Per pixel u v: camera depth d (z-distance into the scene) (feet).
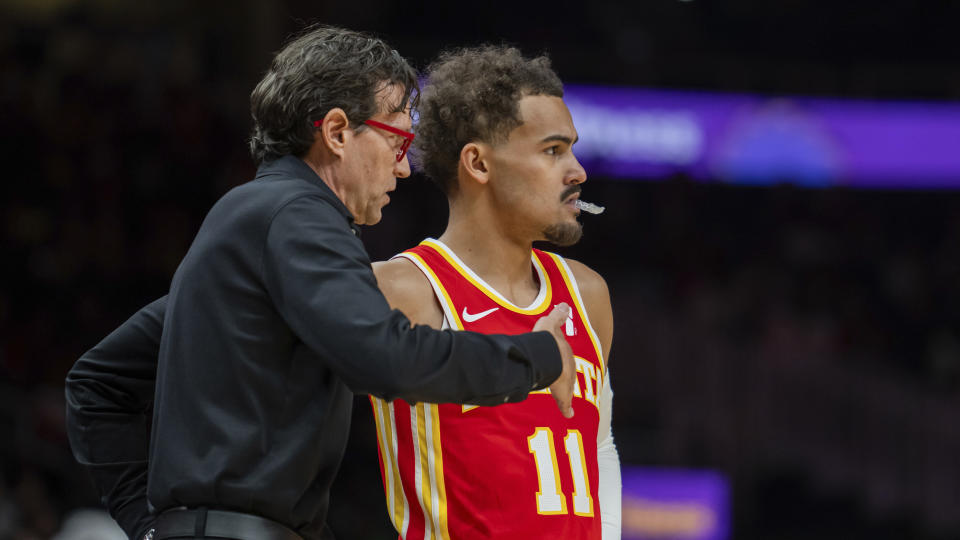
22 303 93.35
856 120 132.98
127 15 113.70
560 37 139.64
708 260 129.29
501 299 22.56
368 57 19.76
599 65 129.70
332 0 124.88
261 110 19.84
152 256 100.32
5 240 97.60
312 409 18.53
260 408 18.12
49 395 72.49
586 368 23.02
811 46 143.84
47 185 102.17
